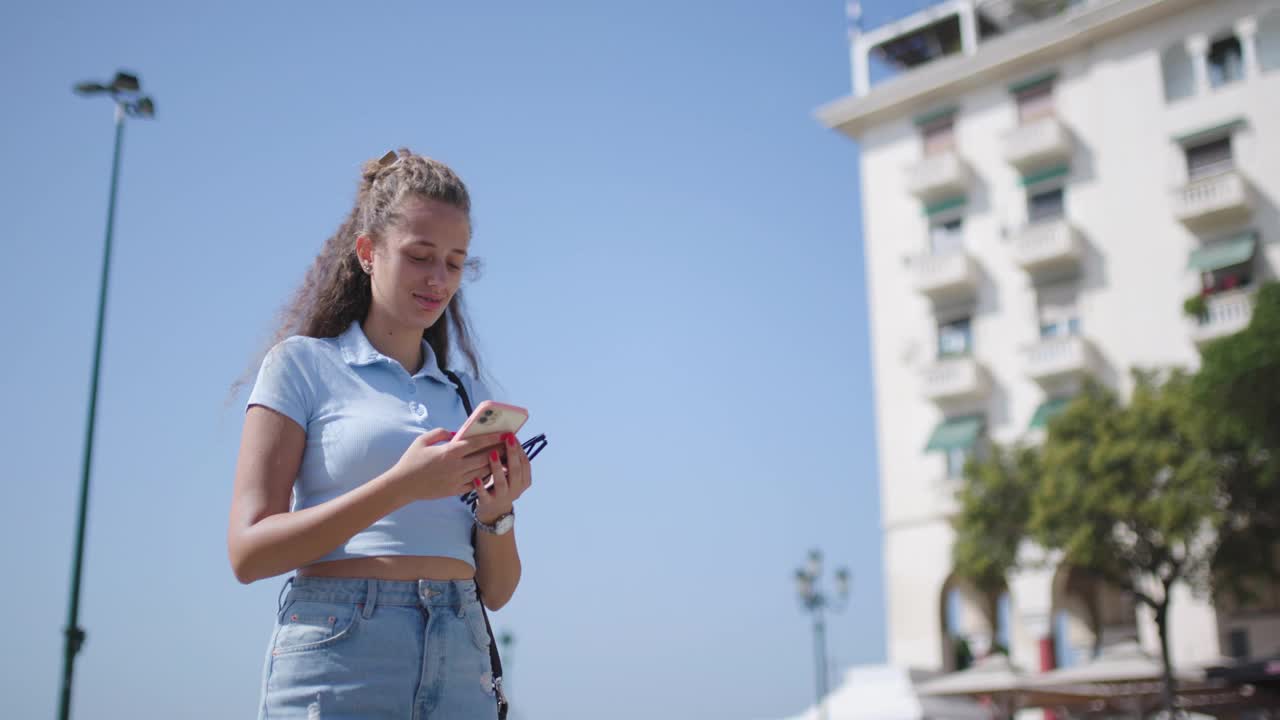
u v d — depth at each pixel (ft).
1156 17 94.12
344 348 8.85
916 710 65.62
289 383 8.43
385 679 7.97
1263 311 66.18
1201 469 66.90
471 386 9.96
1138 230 92.99
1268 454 65.67
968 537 77.51
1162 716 67.41
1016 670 72.18
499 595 9.24
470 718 8.39
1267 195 87.86
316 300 9.28
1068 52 98.58
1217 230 89.51
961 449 97.81
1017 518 75.66
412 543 8.29
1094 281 94.53
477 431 7.75
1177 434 69.72
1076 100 97.76
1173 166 92.22
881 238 106.52
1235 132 89.81
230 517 7.93
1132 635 76.38
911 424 101.35
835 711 68.08
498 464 8.04
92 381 50.44
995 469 77.15
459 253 9.08
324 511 7.48
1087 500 69.56
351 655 7.92
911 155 106.22
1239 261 86.22
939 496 97.14
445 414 9.14
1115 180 94.68
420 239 8.86
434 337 10.41
